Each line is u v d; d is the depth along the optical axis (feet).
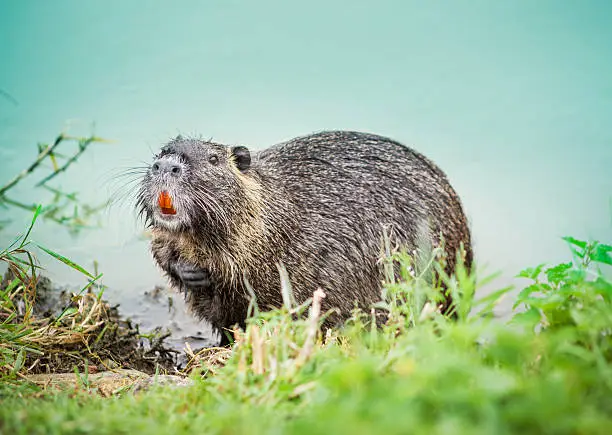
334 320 36.78
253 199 35.81
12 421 18.51
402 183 38.73
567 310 22.57
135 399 22.39
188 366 31.48
